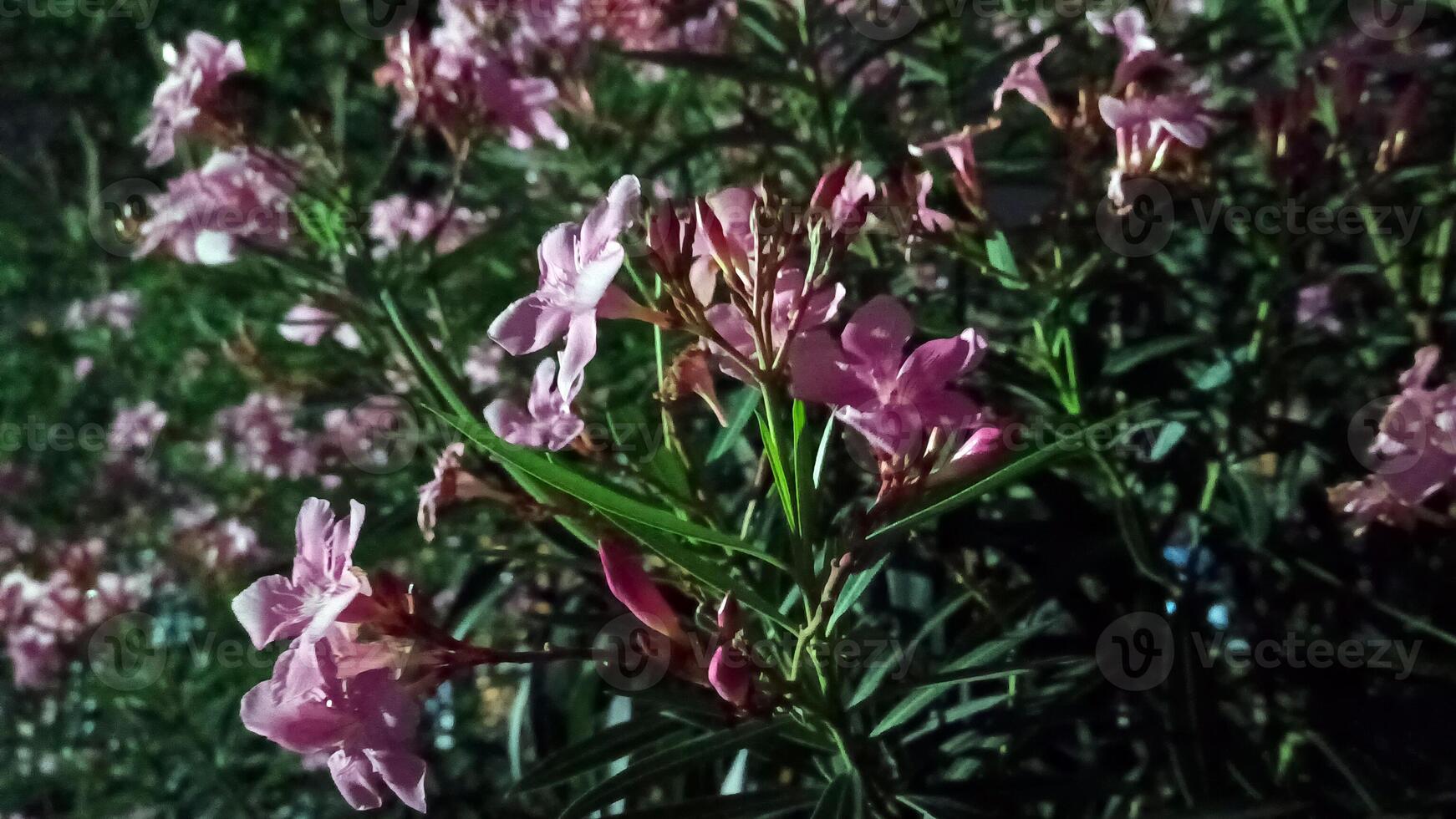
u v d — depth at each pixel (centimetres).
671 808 33
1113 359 45
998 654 39
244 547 70
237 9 81
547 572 54
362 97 72
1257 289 50
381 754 28
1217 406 48
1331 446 47
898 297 50
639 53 51
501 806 64
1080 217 49
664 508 33
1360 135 52
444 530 55
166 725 64
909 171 43
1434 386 48
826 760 39
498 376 62
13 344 91
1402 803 41
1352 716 45
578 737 46
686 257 28
